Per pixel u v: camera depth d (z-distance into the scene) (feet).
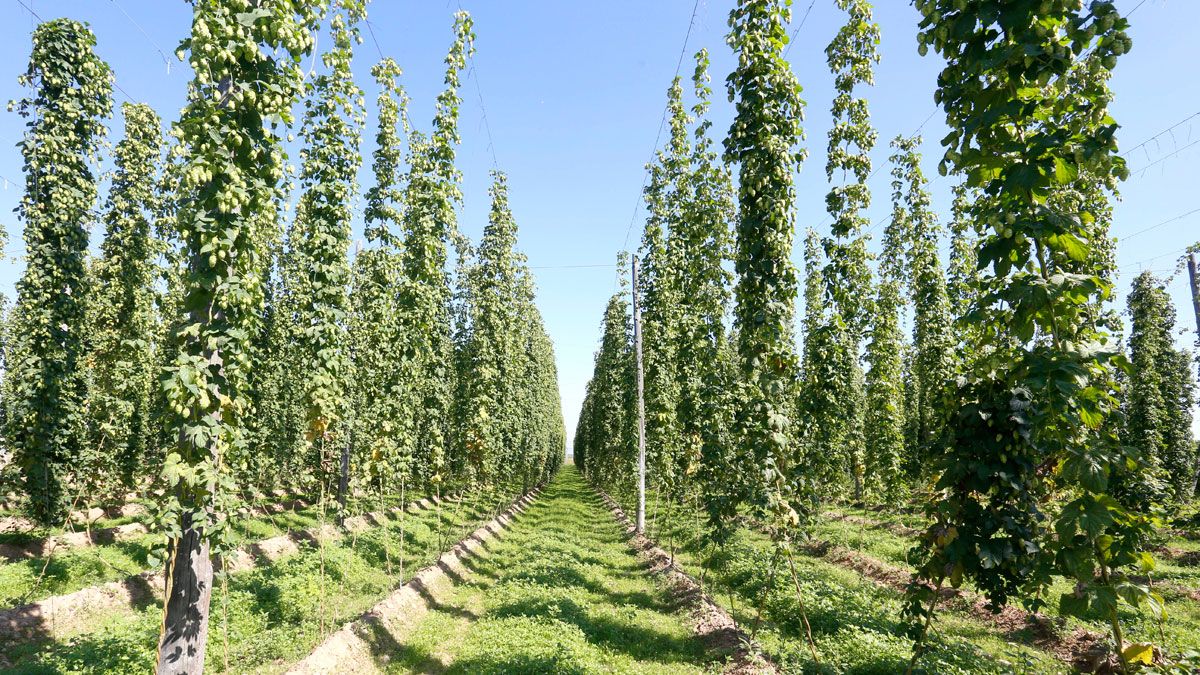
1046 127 9.94
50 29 40.91
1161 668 9.75
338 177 37.45
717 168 41.96
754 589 38.14
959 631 30.76
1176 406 73.26
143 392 52.31
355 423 54.34
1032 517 12.88
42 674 22.66
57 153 40.68
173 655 16.35
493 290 66.18
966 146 10.55
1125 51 8.87
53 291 40.68
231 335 17.29
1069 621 30.09
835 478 53.93
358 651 28.09
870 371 54.60
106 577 36.96
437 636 32.01
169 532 16.22
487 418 61.21
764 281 23.41
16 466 40.88
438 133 41.75
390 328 45.52
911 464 50.24
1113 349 9.75
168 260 55.72
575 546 59.11
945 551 13.07
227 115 17.16
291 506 71.00
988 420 12.76
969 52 10.25
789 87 23.08
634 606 36.96
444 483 65.98
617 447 96.84
